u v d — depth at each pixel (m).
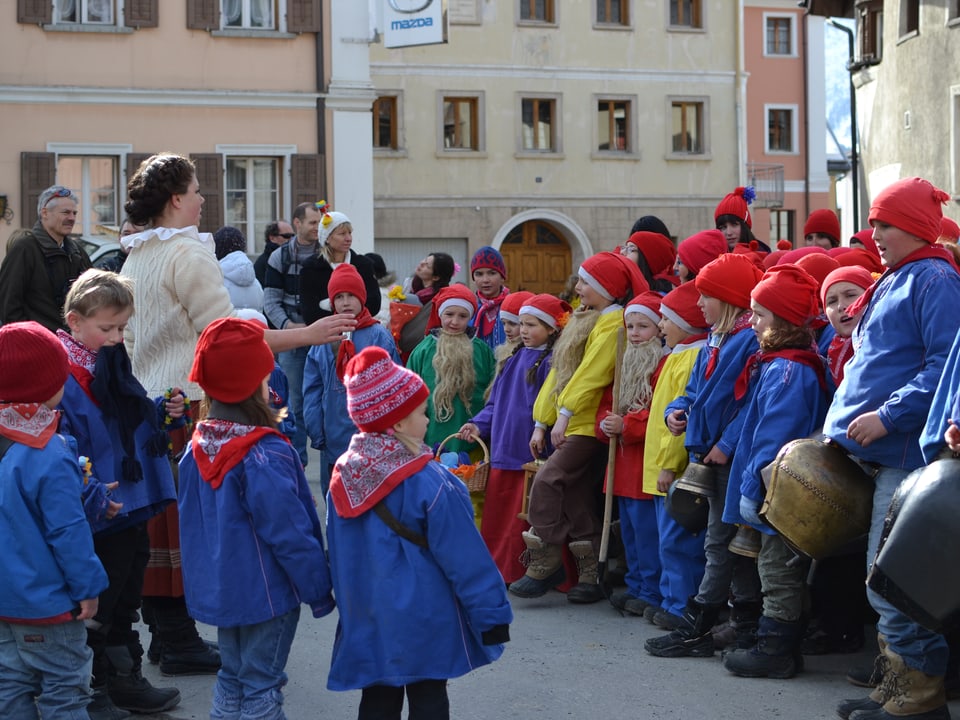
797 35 39.53
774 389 5.11
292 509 4.06
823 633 5.74
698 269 6.92
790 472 4.68
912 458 4.46
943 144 22.16
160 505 4.87
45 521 4.04
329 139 21.64
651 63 33.06
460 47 31.53
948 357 4.22
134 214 5.27
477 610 3.91
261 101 21.27
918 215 4.52
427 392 4.01
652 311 6.34
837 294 5.06
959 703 4.95
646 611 6.34
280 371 7.12
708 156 33.59
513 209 32.06
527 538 6.79
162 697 4.99
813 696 5.10
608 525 6.49
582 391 6.56
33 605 4.01
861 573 5.67
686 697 5.13
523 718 4.94
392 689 4.03
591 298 6.76
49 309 7.00
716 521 5.52
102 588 4.11
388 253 31.44
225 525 4.07
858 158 28.36
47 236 7.07
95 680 4.77
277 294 9.88
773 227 39.75
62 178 20.72
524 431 7.11
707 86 33.59
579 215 32.62
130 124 20.75
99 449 4.59
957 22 21.50
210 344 4.09
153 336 5.13
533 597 6.88
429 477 3.96
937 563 4.02
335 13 21.52
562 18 32.34
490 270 8.58
